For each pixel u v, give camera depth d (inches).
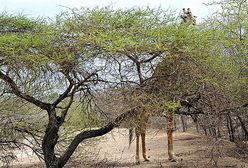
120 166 632.4
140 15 406.3
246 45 492.4
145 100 406.6
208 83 422.0
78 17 411.5
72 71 418.9
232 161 579.5
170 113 434.0
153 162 652.7
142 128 446.0
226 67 473.4
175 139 863.1
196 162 600.1
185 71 408.8
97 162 658.8
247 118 599.2
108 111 436.1
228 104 450.9
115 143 858.1
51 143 458.3
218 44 492.4
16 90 449.7
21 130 565.0
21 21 450.6
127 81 406.9
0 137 567.5
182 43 397.1
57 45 413.7
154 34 384.5
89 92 436.8
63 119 460.8
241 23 505.0
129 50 388.2
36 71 428.1
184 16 461.7
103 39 381.7
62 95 456.1
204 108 444.8
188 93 421.7
